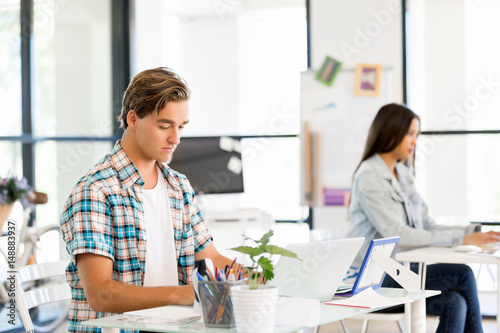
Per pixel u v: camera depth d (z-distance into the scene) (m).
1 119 5.25
